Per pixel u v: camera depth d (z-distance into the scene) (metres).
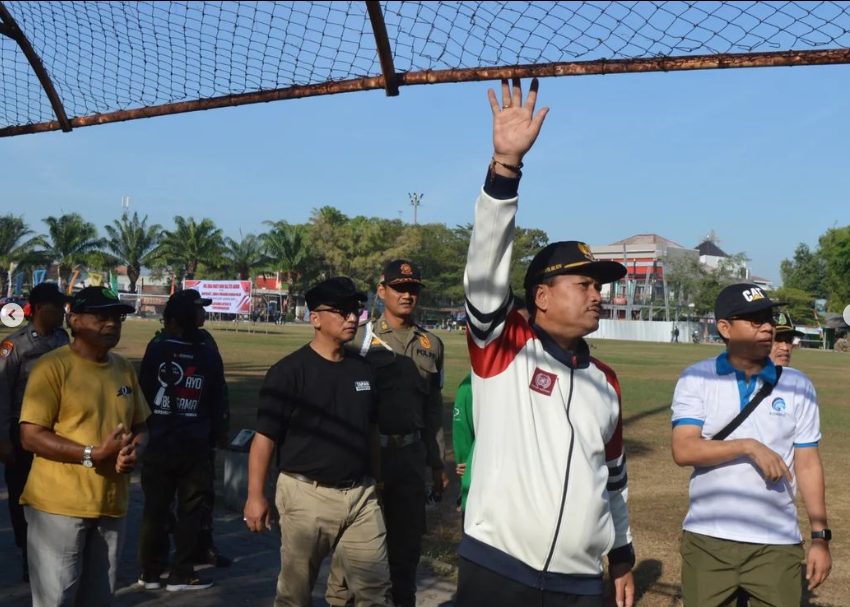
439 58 2.96
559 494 2.74
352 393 4.50
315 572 4.48
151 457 5.79
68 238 73.69
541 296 2.91
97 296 4.16
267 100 3.47
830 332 70.94
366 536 4.45
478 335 2.84
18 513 5.95
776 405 3.90
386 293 5.36
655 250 98.06
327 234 81.69
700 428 3.95
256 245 81.31
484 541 2.81
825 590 6.20
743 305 3.85
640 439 13.53
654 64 2.65
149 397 5.78
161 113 3.83
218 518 8.04
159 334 6.05
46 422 4.04
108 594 4.16
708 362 4.06
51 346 6.04
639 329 82.94
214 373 6.04
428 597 5.89
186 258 77.75
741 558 3.85
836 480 10.45
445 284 90.00
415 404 5.22
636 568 6.58
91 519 4.05
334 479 4.36
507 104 2.73
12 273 72.06
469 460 4.73
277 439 4.50
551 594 2.74
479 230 2.67
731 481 3.87
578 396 2.84
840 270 64.44
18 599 5.55
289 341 41.75
